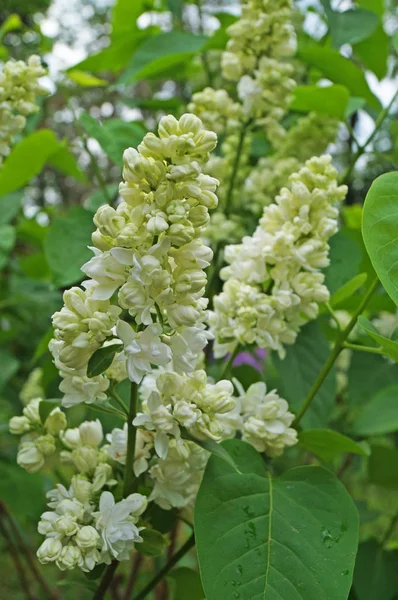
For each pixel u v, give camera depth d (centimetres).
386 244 40
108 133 59
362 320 45
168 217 37
